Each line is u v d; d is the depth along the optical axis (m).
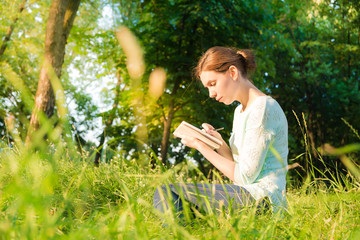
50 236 0.73
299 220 1.31
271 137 1.73
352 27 13.75
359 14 13.16
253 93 1.95
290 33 15.84
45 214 0.70
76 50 11.00
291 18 15.25
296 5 13.88
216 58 1.94
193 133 1.96
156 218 1.46
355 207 1.43
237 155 1.98
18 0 11.46
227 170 1.83
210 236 0.97
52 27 7.55
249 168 1.71
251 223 1.06
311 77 14.45
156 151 11.25
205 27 10.37
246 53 2.02
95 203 1.93
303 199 1.61
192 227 1.16
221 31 10.37
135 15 9.77
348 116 14.86
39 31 13.13
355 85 13.91
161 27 10.55
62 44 7.74
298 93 16.50
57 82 0.68
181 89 10.66
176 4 10.09
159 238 0.96
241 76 1.97
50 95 7.39
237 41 10.73
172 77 9.94
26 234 0.73
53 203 1.40
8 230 0.74
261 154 1.71
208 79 1.96
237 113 2.14
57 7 7.58
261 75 11.79
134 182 2.29
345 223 1.25
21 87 0.64
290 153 14.93
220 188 1.69
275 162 1.77
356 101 13.83
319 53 15.48
